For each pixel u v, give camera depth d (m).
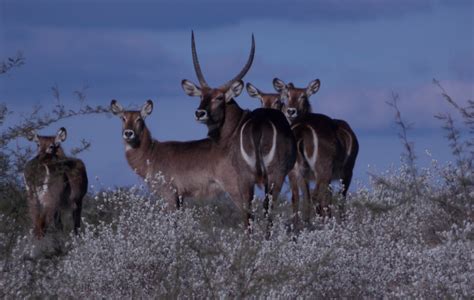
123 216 24.94
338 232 23.83
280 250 20.94
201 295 19.48
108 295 21.48
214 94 38.22
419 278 20.56
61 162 20.14
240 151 35.38
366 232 24.19
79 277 21.47
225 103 38.34
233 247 21.02
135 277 22.00
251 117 35.91
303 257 21.08
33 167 18.52
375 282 21.06
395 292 20.73
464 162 24.78
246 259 18.48
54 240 22.47
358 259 21.44
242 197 35.41
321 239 22.83
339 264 21.03
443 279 19.69
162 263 22.31
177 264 19.50
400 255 21.95
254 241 21.39
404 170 27.16
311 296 19.77
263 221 24.50
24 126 18.27
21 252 19.64
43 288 19.58
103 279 21.77
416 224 26.59
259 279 18.06
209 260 20.33
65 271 21.22
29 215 19.03
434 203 26.66
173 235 22.78
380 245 22.28
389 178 27.34
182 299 19.42
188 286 20.03
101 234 24.06
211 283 18.95
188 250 21.09
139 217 24.69
